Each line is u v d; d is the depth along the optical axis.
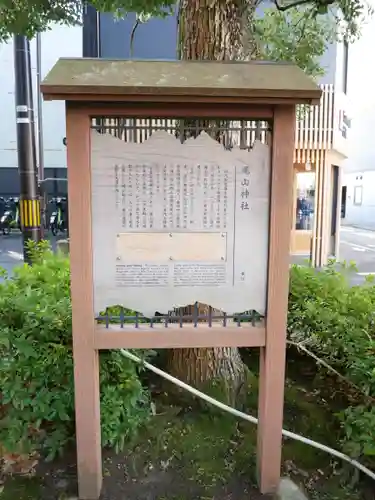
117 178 1.98
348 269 3.43
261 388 2.19
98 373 2.16
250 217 2.05
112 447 2.43
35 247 4.51
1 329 2.46
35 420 2.36
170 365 2.91
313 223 9.27
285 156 1.99
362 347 2.36
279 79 1.89
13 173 13.73
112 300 2.05
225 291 2.08
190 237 2.04
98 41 10.05
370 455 2.14
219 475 2.27
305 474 2.30
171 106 1.92
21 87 6.69
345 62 9.57
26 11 3.47
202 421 2.65
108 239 2.01
